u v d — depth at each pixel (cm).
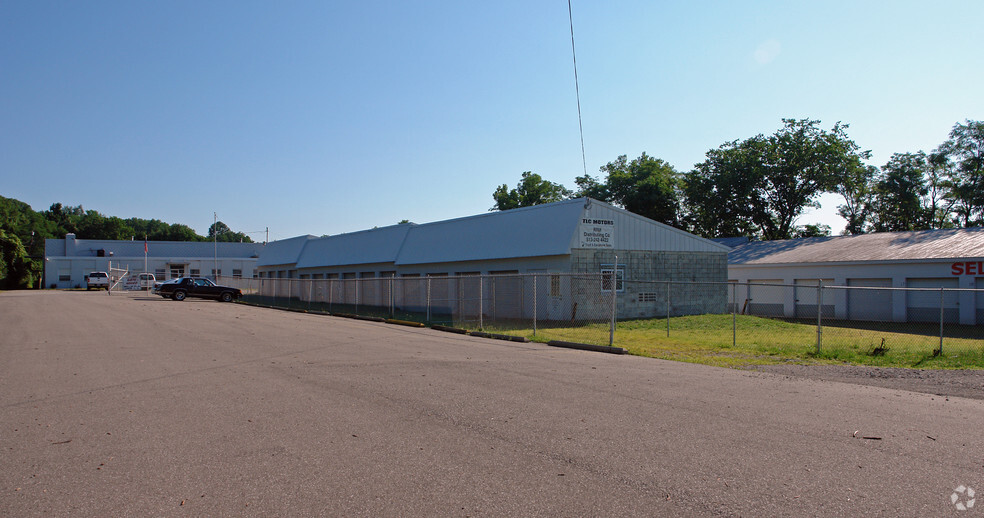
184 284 4062
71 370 1061
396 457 550
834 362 1254
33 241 10600
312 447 582
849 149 4512
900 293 2795
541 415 712
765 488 471
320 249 4269
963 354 1356
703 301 2741
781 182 4581
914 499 449
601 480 488
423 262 2988
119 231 12619
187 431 643
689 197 4897
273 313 2852
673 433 632
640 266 2525
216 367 1084
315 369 1060
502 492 461
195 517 417
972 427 672
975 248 2658
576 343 1503
